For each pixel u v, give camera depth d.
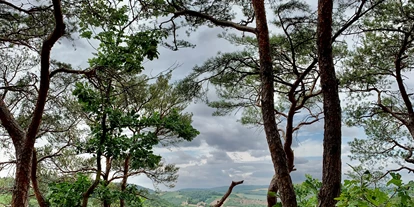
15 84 6.93
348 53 7.89
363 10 6.52
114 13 5.79
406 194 1.62
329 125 3.67
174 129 6.48
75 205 6.04
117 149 6.15
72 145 8.55
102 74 5.85
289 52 7.56
